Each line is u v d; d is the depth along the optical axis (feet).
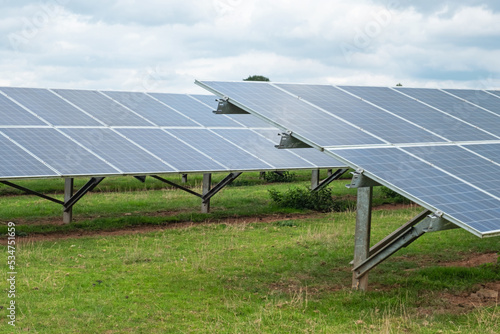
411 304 39.40
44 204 76.79
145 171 61.41
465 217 33.12
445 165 39.65
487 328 34.01
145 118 78.23
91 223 64.59
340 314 37.22
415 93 58.08
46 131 65.51
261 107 43.27
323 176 118.93
